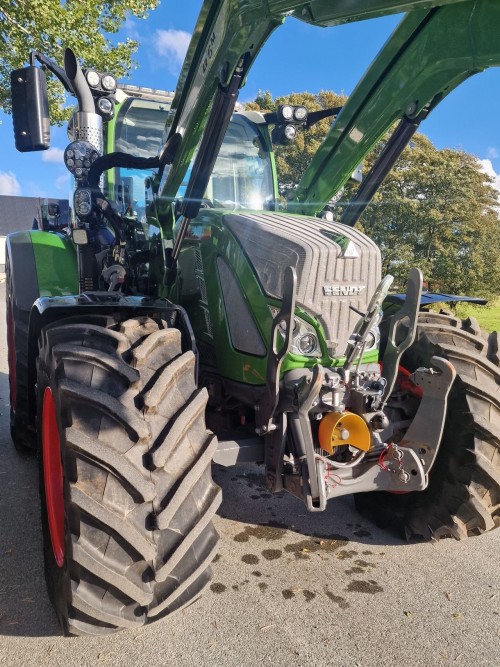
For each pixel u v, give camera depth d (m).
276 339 2.35
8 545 2.76
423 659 2.09
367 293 2.45
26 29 10.96
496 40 2.32
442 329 2.93
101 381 1.98
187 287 3.15
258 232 2.54
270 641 2.15
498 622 2.31
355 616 2.32
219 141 2.47
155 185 3.12
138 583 1.86
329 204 3.54
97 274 3.20
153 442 1.92
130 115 3.82
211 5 2.26
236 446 2.48
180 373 2.14
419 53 2.65
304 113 3.89
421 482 2.47
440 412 2.50
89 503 1.78
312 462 2.27
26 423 3.56
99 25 12.90
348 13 1.85
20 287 3.44
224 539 2.92
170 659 2.04
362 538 3.00
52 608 2.31
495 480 2.59
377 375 2.52
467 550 2.90
